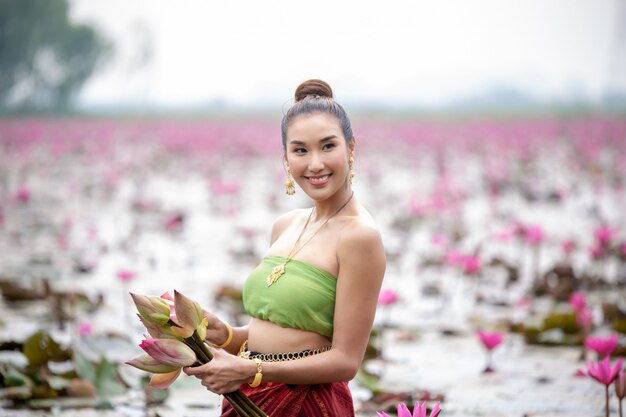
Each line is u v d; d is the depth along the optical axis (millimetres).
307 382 2969
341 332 3014
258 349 3117
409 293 7574
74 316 6305
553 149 25500
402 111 59812
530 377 4973
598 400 4547
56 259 9070
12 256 9211
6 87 50344
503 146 25391
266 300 3098
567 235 10664
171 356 2754
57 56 51938
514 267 7719
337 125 3105
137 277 8188
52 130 32188
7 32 48625
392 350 5668
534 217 12516
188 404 4402
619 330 5711
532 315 6641
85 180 17922
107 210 13516
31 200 14344
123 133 32188
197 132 31047
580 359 5316
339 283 3039
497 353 5562
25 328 6062
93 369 4656
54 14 49688
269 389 3045
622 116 45938
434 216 11773
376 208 13359
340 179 3105
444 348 5703
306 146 3082
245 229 9703
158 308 2795
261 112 63750
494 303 7031
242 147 25859
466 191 15656
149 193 15961
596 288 7531
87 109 61125
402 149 27062
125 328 6125
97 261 8844
